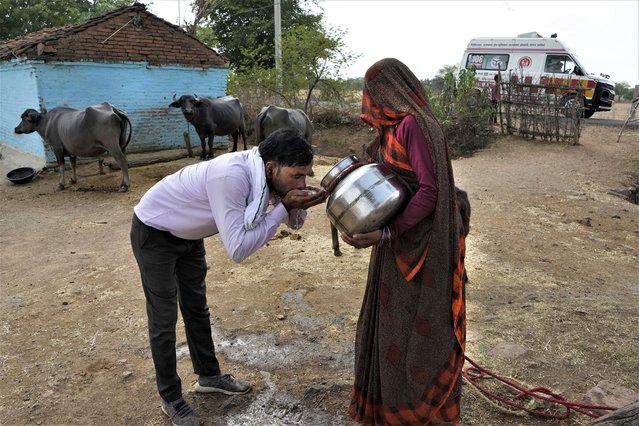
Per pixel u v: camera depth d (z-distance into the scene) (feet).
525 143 41.19
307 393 9.60
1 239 20.35
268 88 51.42
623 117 58.65
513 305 13.25
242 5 79.87
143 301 14.08
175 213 7.75
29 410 9.44
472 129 42.88
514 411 8.89
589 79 52.37
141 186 29.40
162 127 38.68
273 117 28.40
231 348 11.44
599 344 11.07
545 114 40.93
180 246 8.20
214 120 35.09
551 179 29.73
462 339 6.93
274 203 7.80
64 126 27.40
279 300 13.87
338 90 53.06
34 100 32.89
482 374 9.93
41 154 34.04
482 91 43.62
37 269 16.84
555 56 53.36
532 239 18.90
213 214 7.28
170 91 38.60
